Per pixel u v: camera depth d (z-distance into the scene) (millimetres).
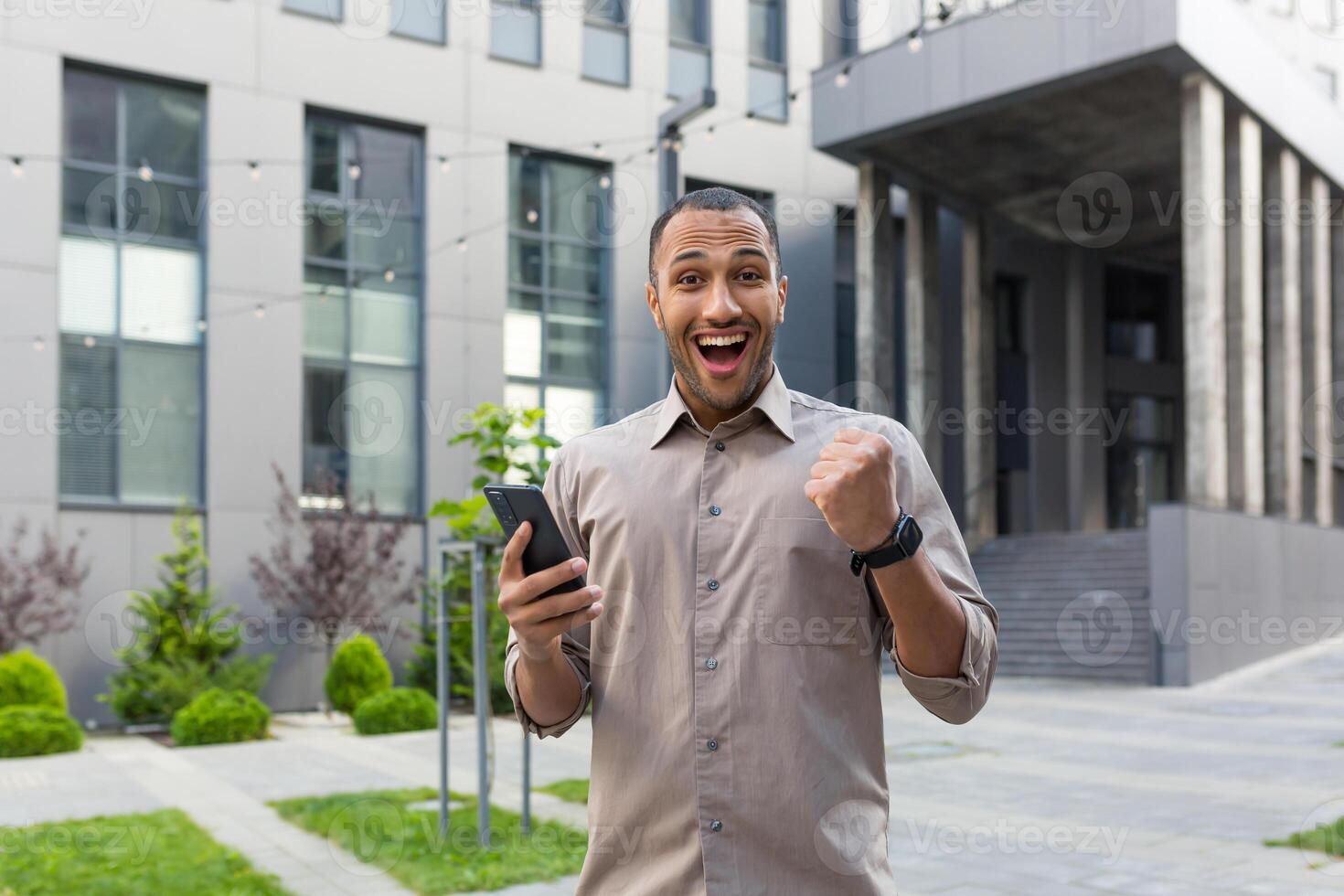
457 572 6070
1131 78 13875
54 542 11203
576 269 14781
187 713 10266
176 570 11602
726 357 1530
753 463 1554
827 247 17031
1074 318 21109
